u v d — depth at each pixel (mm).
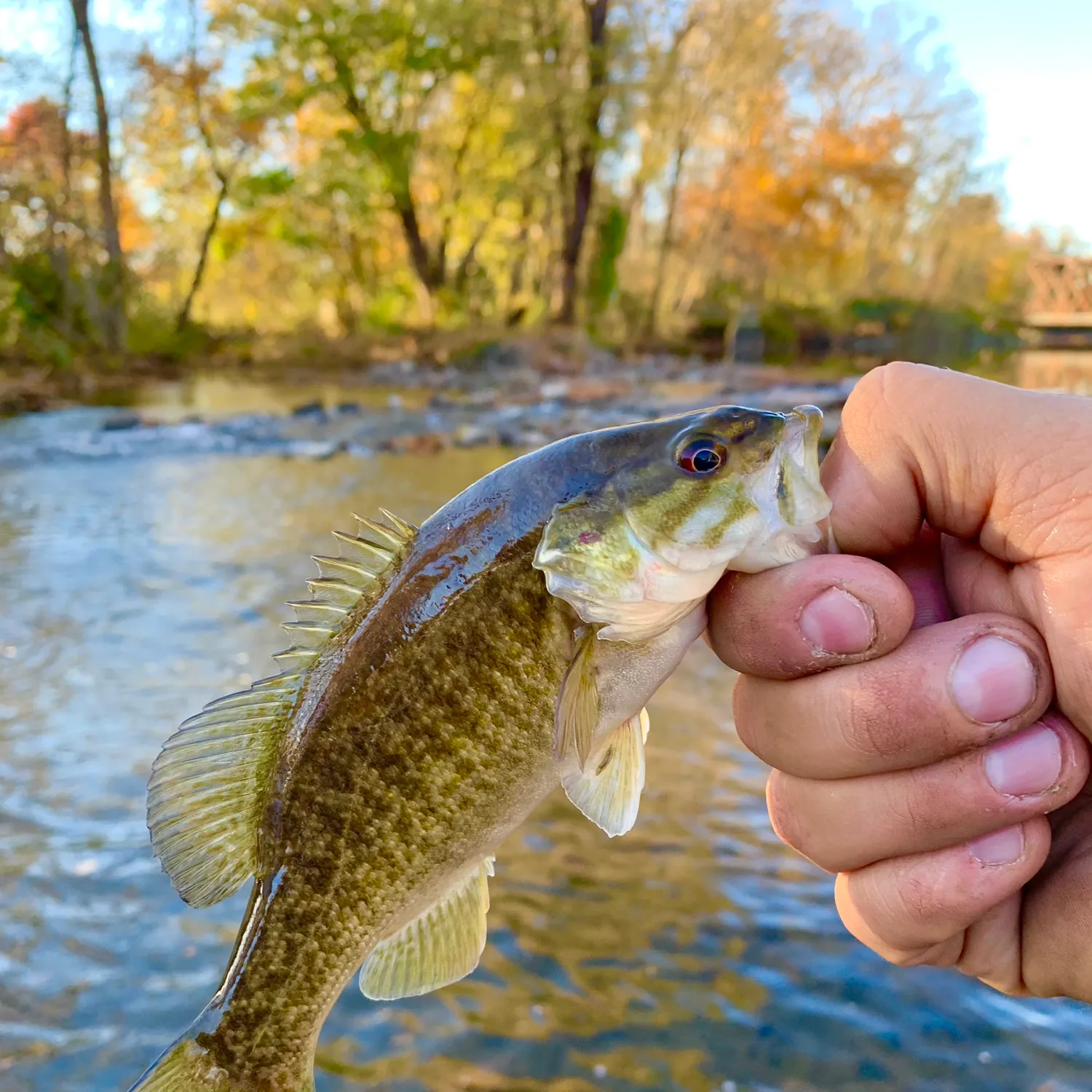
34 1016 359
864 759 187
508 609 211
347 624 215
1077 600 175
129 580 882
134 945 398
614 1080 333
